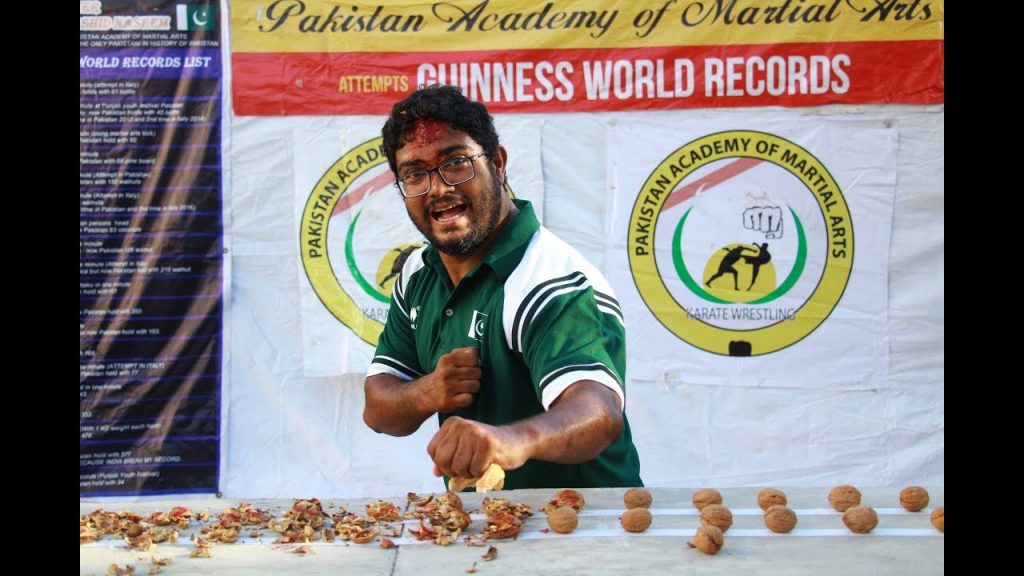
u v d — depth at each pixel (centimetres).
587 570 167
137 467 399
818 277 404
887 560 171
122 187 399
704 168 404
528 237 229
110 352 399
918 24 396
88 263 398
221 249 403
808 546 179
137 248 400
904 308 402
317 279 406
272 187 405
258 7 401
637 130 404
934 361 400
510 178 404
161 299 401
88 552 183
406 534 191
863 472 401
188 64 400
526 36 402
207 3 400
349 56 403
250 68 402
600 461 230
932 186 399
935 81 396
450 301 232
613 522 194
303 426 405
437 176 219
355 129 404
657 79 403
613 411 197
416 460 407
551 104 403
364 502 218
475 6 402
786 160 403
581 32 402
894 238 402
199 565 174
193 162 402
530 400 224
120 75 398
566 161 405
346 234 406
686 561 171
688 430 405
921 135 399
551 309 213
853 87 400
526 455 181
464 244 221
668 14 401
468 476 176
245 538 191
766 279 404
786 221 404
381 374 251
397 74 404
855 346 403
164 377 401
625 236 405
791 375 404
